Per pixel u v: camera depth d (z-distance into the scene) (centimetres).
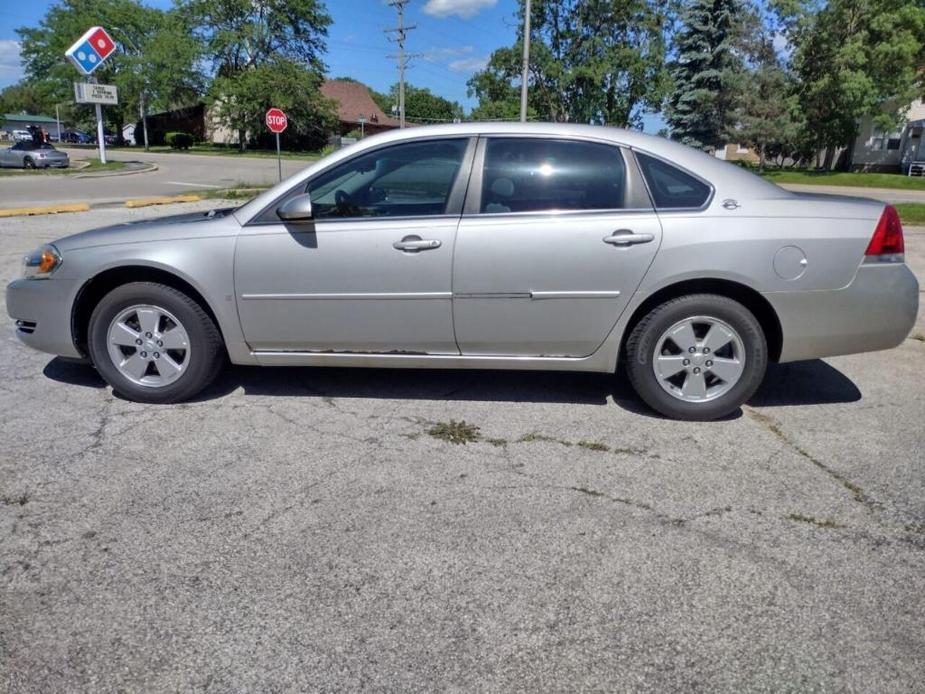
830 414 399
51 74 6788
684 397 378
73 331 397
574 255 358
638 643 212
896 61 3400
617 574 246
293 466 326
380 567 248
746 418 391
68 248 390
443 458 336
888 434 371
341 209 372
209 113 6294
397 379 449
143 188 2112
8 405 395
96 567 246
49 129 9662
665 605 229
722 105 3681
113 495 296
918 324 616
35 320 399
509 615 223
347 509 288
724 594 235
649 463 333
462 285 364
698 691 193
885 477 321
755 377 371
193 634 213
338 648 208
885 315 362
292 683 194
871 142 4203
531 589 237
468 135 371
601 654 207
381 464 329
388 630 216
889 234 359
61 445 344
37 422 372
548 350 379
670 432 369
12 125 9319
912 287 365
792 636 215
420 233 362
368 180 373
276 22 5744
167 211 1468
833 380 461
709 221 355
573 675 199
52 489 300
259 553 256
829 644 212
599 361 379
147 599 229
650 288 359
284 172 3036
